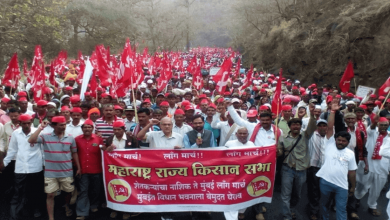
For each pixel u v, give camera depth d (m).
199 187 5.70
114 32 42.19
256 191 5.76
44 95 8.26
